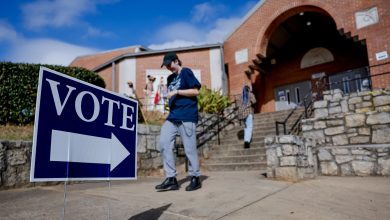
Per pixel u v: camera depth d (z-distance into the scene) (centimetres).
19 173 429
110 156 188
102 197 331
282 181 441
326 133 663
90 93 179
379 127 599
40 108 146
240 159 732
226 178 482
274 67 1517
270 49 1448
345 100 690
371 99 661
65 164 156
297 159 464
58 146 154
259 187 384
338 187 406
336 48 1329
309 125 692
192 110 365
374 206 301
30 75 648
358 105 674
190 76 364
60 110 158
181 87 363
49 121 150
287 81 1458
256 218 249
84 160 169
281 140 468
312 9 1106
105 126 188
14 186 419
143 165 619
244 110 804
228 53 1327
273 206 289
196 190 362
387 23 906
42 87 149
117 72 1338
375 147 557
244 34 1291
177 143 700
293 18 1260
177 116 358
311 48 1409
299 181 445
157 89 1166
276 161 470
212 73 1296
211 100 995
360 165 563
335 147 603
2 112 594
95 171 175
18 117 614
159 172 654
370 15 945
